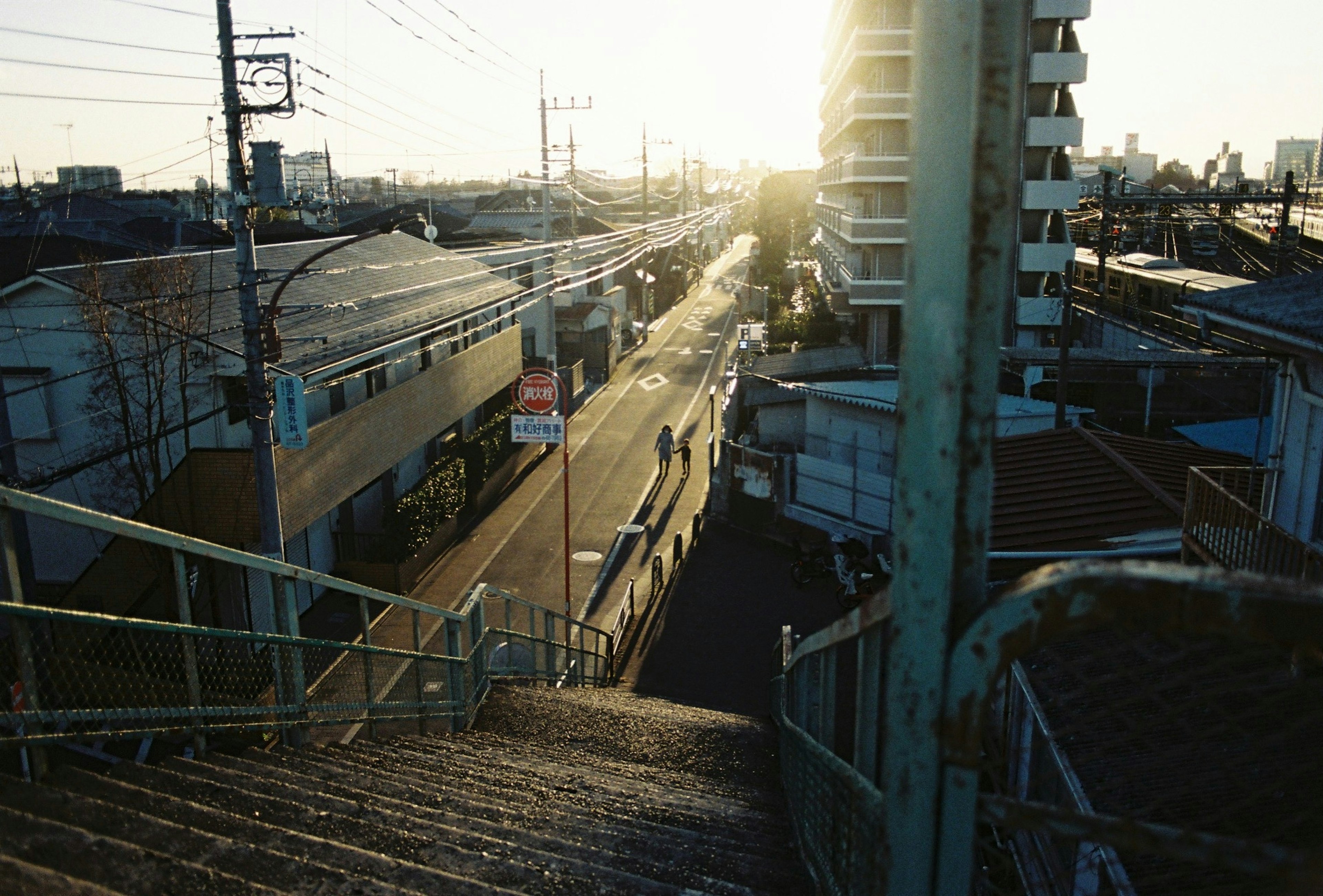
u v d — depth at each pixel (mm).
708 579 22203
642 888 3969
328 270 20609
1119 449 15227
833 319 46000
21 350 17719
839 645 2869
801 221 78125
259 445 13789
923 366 1441
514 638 13531
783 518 24766
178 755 8109
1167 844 1426
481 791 6227
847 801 2543
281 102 12789
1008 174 1386
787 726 5688
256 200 13484
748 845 5102
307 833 4383
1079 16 33562
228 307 19391
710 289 78812
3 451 12789
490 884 3916
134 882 3166
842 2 40000
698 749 9586
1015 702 6805
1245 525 8633
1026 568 11797
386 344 22391
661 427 37219
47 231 30391
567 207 73250
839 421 26156
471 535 26203
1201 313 9133
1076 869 5070
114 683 5406
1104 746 1696
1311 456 8828
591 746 9828
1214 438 21203
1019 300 34188
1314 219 31812
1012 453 15469
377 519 24438
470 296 28922
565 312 44812
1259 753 1665
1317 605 1281
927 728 1501
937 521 1458
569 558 20703
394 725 8914
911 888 1556
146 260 17953
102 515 4512
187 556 15562
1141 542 11820
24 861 3191
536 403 20047
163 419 17156
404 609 21141
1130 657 6742
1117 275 36094
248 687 7012
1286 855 1377
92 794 4215
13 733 4180
